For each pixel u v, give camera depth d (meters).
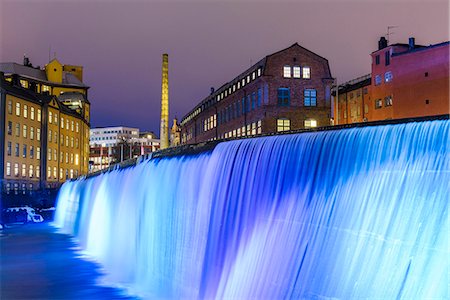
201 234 23.95
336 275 15.05
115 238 36.44
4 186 70.31
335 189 16.45
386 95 63.84
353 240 14.93
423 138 13.73
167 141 69.94
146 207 31.14
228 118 67.88
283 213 18.70
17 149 74.31
